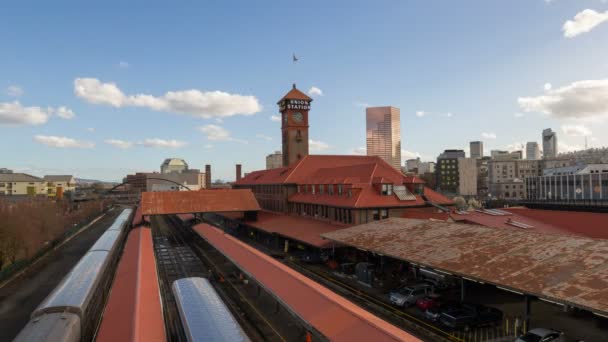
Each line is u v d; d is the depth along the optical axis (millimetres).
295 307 24531
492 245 28688
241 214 84250
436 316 27531
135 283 28250
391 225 42406
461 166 184125
